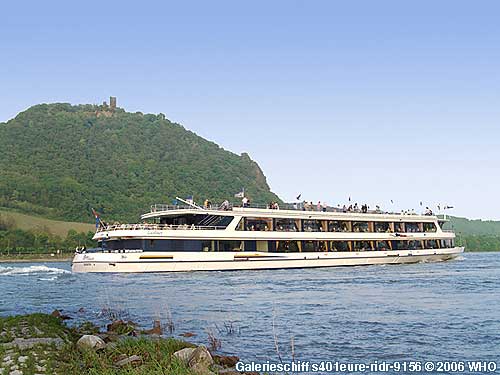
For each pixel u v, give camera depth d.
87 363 20.58
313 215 78.31
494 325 31.75
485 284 55.16
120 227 69.56
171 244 68.06
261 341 28.09
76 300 46.16
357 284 55.88
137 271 66.69
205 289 52.03
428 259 92.50
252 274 68.12
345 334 29.59
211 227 71.06
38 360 20.61
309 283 57.09
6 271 99.81
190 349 22.19
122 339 27.27
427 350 25.88
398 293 47.69
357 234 81.94
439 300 42.75
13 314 38.12
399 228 88.44
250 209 73.69
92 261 67.19
